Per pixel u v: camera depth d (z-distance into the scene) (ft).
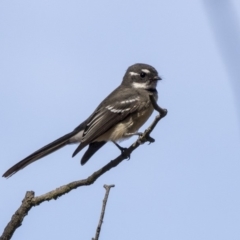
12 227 25.55
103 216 23.11
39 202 26.58
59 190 27.94
